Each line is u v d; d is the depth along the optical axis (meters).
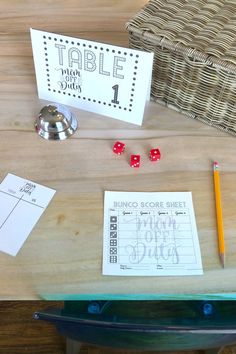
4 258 0.48
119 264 0.48
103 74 0.58
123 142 0.60
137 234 0.50
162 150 0.59
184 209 0.53
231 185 0.55
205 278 0.47
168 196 0.54
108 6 0.79
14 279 0.46
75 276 0.47
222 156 0.59
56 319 0.43
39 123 0.60
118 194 0.54
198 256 0.48
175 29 0.58
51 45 0.58
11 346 0.93
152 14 0.61
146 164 0.57
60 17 0.76
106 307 0.62
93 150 0.59
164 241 0.50
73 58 0.58
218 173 0.56
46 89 0.64
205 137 0.61
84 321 0.42
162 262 0.48
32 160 0.57
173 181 0.55
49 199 0.53
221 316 0.58
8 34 0.73
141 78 0.57
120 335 0.46
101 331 0.45
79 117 0.63
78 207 0.52
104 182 0.55
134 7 0.79
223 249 0.49
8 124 0.61
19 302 0.98
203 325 0.42
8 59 0.70
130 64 0.56
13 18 0.76
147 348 0.52
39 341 0.93
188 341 0.48
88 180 0.55
